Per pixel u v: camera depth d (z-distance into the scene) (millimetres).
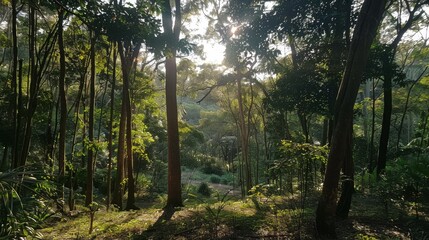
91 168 10531
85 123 14250
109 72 14617
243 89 21031
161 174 24359
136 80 15664
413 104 21391
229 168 37094
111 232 6367
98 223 7469
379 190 8781
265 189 7309
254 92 20250
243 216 7109
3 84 14625
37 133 16484
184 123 18859
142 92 15922
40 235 3574
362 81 9242
